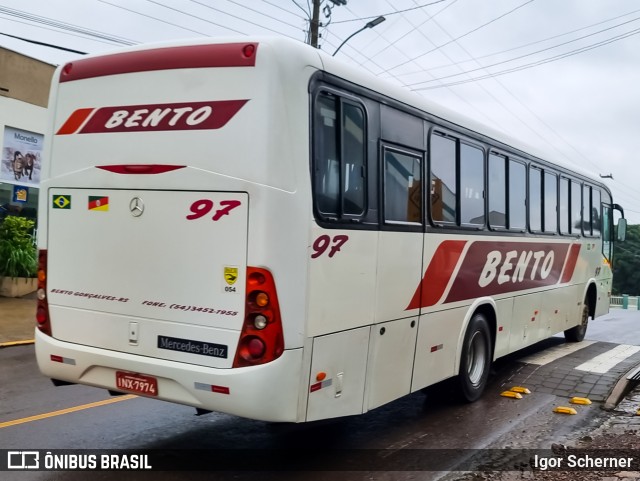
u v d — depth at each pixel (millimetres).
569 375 8586
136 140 4703
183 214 4480
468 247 6812
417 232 5793
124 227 4742
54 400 6789
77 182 4980
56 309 5117
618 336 13805
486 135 7316
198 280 4422
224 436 5789
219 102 4387
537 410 6961
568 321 10609
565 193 10148
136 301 4691
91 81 4980
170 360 4543
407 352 5703
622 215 13281
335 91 4738
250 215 4219
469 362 7086
